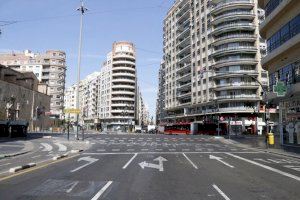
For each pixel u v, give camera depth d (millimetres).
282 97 32250
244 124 81000
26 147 31156
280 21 32531
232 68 83625
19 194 9023
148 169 15180
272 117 80688
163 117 134125
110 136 57344
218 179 12336
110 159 20156
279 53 31094
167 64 123125
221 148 32688
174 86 114750
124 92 152000
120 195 9086
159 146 34469
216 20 87188
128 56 152125
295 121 32344
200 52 94875
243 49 82625
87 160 19297
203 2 94625
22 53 137500
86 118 184375
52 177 12211
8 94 76062
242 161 19750
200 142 43812
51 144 35781
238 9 84938
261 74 81625
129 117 150750
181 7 112188
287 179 12594
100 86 168250
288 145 33469
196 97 95750
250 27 83625
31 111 89438
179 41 112562
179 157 22125
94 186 10430
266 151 28203
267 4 36281
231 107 82188
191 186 10719
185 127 77375
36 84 95062
